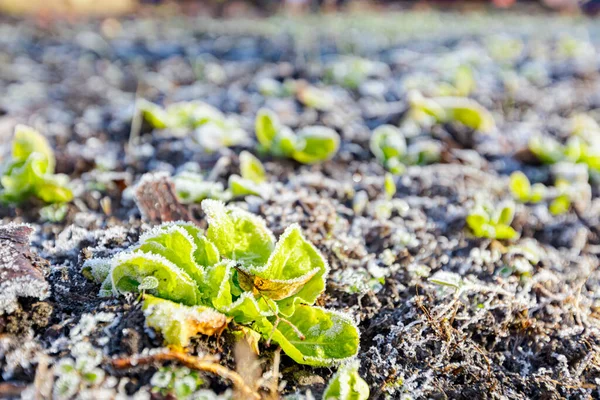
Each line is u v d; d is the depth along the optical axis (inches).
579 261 20.0
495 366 15.9
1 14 58.4
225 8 71.9
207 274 14.7
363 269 17.7
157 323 13.9
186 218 18.2
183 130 26.4
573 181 24.5
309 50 44.1
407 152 25.2
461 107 27.3
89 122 28.0
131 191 21.0
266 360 14.8
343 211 21.0
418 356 15.6
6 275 14.6
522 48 47.6
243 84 34.9
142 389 13.5
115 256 14.5
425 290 17.3
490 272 18.5
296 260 15.3
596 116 31.7
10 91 33.0
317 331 14.9
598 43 51.2
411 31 55.2
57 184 19.9
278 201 20.2
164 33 51.9
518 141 27.8
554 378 15.8
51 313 14.7
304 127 28.0
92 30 52.5
